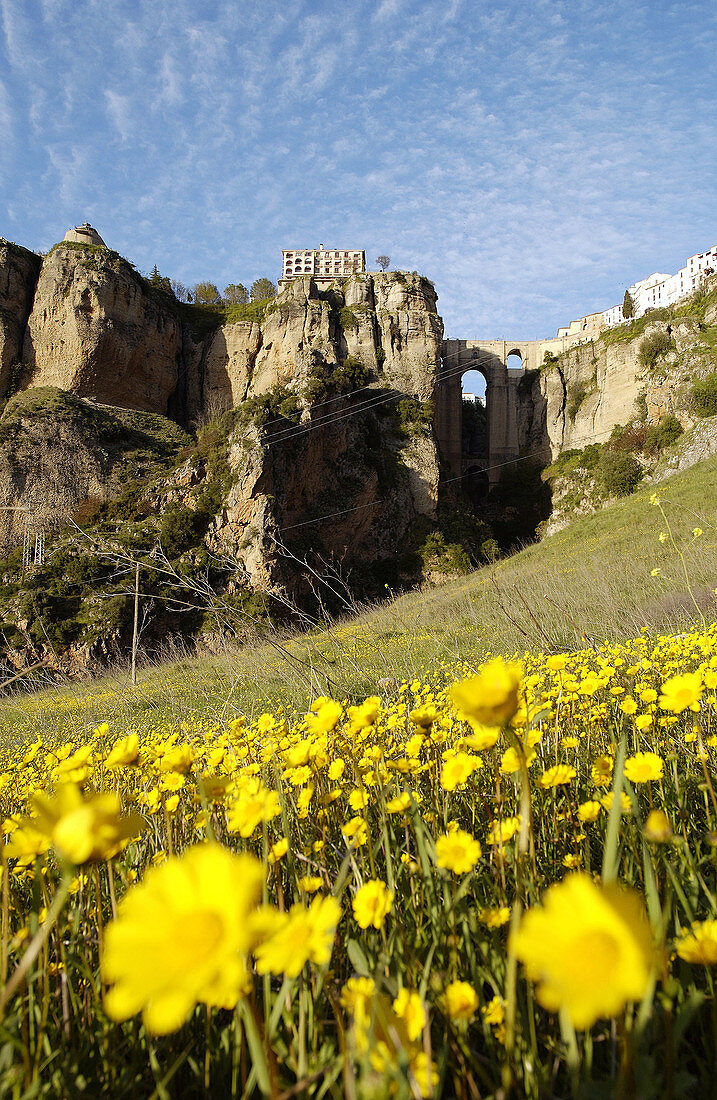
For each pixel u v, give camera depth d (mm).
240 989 625
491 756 1928
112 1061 930
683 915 1117
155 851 1789
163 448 40125
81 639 23547
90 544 27719
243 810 1063
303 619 6168
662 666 3248
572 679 2531
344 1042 763
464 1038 807
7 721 9656
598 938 363
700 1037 947
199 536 29859
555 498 52625
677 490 29547
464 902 1167
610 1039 906
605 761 1541
